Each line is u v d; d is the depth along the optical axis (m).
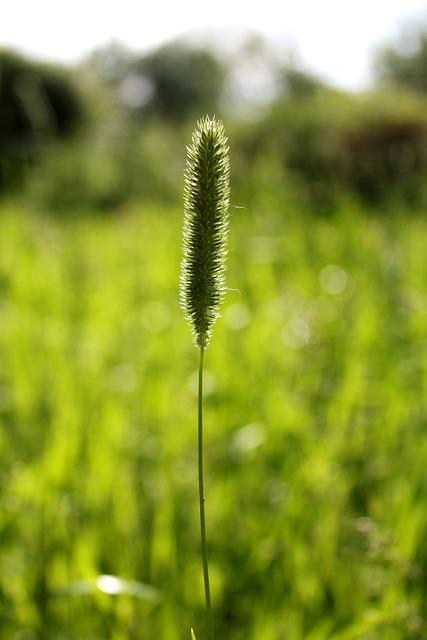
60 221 9.77
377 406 3.60
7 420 3.79
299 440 3.35
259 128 13.21
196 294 1.22
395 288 5.22
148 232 8.18
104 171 12.64
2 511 2.80
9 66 19.55
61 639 2.45
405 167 7.84
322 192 8.40
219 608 2.58
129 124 21.44
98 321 5.22
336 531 2.77
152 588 2.40
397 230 6.07
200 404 1.27
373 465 3.20
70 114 21.08
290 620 2.41
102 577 2.34
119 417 3.52
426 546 2.51
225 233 1.23
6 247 7.25
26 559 2.70
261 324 4.65
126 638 2.31
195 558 2.77
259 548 2.74
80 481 3.02
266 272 5.79
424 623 2.29
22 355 4.47
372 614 2.29
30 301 5.64
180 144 13.38
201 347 1.25
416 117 12.36
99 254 7.39
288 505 2.77
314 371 4.14
